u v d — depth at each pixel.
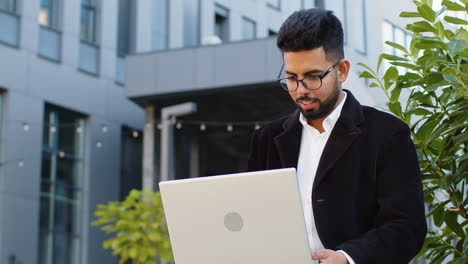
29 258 13.12
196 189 1.54
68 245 14.05
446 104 2.12
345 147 1.73
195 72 12.59
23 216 13.13
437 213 2.13
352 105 1.79
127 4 15.91
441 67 2.09
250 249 1.53
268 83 12.05
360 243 1.59
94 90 14.99
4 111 13.16
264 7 16.02
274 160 1.89
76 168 14.49
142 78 12.98
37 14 13.95
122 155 15.67
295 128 1.85
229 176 1.50
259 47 12.18
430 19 2.18
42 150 13.71
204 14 15.53
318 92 1.70
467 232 2.15
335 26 1.72
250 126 15.10
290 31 1.68
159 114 14.05
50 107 14.16
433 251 2.17
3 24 13.32
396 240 1.61
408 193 1.68
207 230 1.55
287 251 1.50
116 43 15.59
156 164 14.38
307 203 1.77
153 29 15.68
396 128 1.74
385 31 4.58
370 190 1.72
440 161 2.05
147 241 10.04
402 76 2.19
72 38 14.65
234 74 12.27
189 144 15.99
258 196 1.48
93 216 14.55
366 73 2.29
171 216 1.58
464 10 2.19
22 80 13.48
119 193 15.28
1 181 12.91
